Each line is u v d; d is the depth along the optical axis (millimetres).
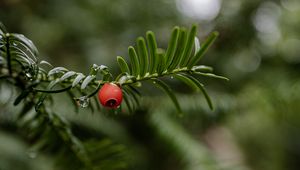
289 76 805
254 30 884
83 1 889
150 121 679
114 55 838
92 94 250
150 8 903
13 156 666
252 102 733
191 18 903
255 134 1082
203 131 888
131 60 262
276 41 962
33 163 672
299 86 709
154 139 921
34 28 827
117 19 891
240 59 932
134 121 885
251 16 869
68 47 875
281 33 969
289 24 969
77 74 254
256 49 925
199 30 871
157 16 909
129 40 869
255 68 924
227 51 860
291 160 1271
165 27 905
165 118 659
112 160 406
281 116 812
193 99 642
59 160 402
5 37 253
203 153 658
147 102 655
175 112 641
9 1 806
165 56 262
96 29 887
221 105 655
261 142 1088
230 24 842
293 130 1225
